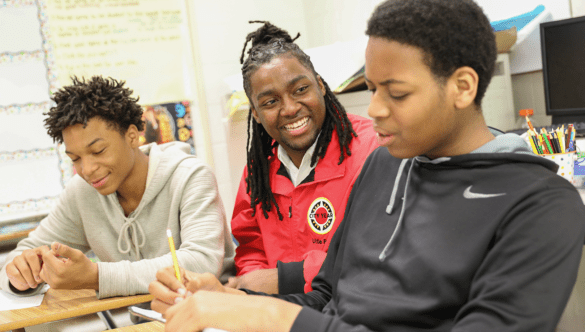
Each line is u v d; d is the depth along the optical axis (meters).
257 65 1.17
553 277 0.55
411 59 0.63
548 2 1.91
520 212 0.60
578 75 1.73
